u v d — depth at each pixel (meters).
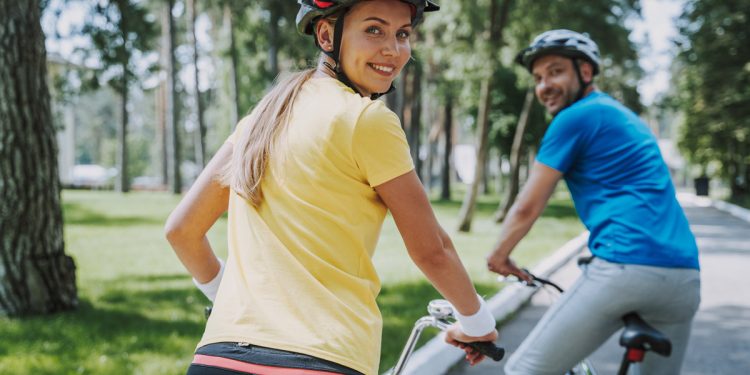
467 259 11.38
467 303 1.74
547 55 3.03
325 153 1.57
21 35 6.27
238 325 1.55
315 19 1.75
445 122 34.12
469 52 15.99
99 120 80.19
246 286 1.59
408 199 1.59
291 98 1.69
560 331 2.71
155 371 4.91
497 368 5.27
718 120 30.77
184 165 63.44
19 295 6.43
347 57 1.71
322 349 1.49
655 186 2.71
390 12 1.69
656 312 2.68
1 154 6.30
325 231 1.58
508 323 6.98
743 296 8.62
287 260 1.58
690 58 31.67
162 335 6.00
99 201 26.19
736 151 35.12
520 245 14.09
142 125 84.12
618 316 2.67
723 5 29.55
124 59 13.26
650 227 2.65
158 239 14.01
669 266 2.62
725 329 6.88
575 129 2.77
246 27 28.06
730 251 13.45
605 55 21.73
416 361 4.93
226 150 1.88
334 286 1.57
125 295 7.90
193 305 7.40
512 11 16.66
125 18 13.09
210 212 1.88
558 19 16.80
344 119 1.57
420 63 27.09
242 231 1.67
